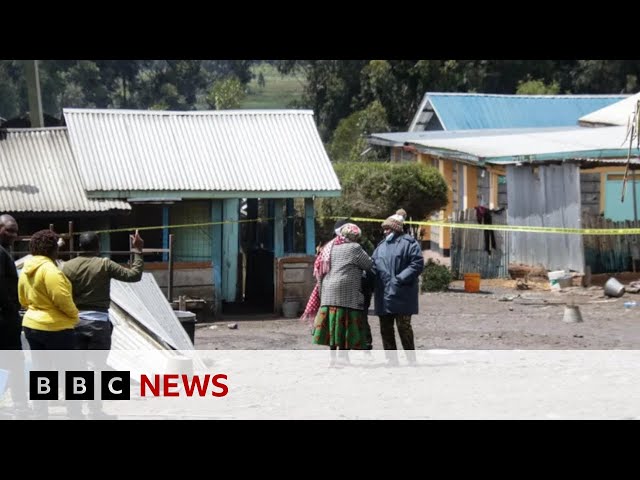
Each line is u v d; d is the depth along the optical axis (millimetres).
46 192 38656
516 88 92375
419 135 64688
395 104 92625
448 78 91125
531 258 45219
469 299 39938
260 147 41812
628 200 53844
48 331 16688
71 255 33688
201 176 39844
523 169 45469
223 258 40438
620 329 31266
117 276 17531
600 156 44656
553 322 33125
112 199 38719
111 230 38469
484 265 46375
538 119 72062
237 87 92938
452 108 71750
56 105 110438
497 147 49406
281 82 180125
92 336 17344
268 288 41594
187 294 38125
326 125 100812
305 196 40094
